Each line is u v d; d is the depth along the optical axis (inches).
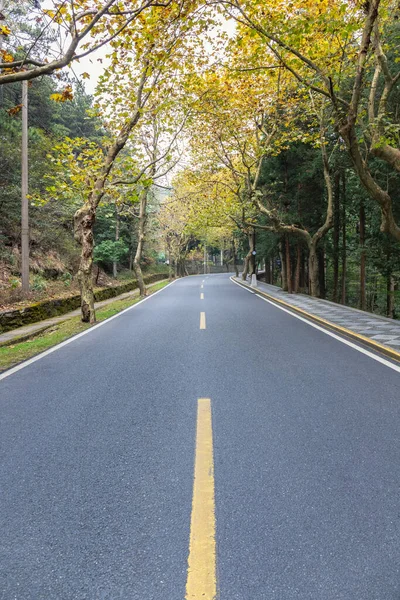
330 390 211.6
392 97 572.1
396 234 497.0
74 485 125.0
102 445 152.7
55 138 863.7
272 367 258.8
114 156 523.2
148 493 119.8
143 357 298.4
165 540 99.2
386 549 94.3
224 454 142.8
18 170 724.7
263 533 100.7
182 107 618.2
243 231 1378.0
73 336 407.2
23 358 310.7
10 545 98.5
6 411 192.5
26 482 127.4
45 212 797.9
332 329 410.3
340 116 414.9
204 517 107.4
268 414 179.2
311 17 355.9
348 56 500.7
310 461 136.7
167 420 174.9
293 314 537.6
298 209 909.8
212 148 819.4
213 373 247.1
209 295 881.5
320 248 1014.4
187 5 329.1
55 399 208.5
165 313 569.6
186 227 1455.5
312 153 812.0
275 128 745.0
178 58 494.6
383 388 214.7
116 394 213.2
